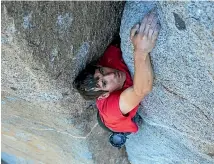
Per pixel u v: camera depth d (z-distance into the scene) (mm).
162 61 1733
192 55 1613
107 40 1929
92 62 1959
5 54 1604
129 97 1917
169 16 1528
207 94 1789
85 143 2533
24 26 1474
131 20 1682
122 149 2961
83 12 1646
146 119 2348
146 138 2602
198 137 2178
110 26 1857
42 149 2996
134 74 1801
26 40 1520
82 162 2844
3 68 1737
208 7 1396
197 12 1429
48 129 2525
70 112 2139
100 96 1960
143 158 2898
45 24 1537
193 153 2406
